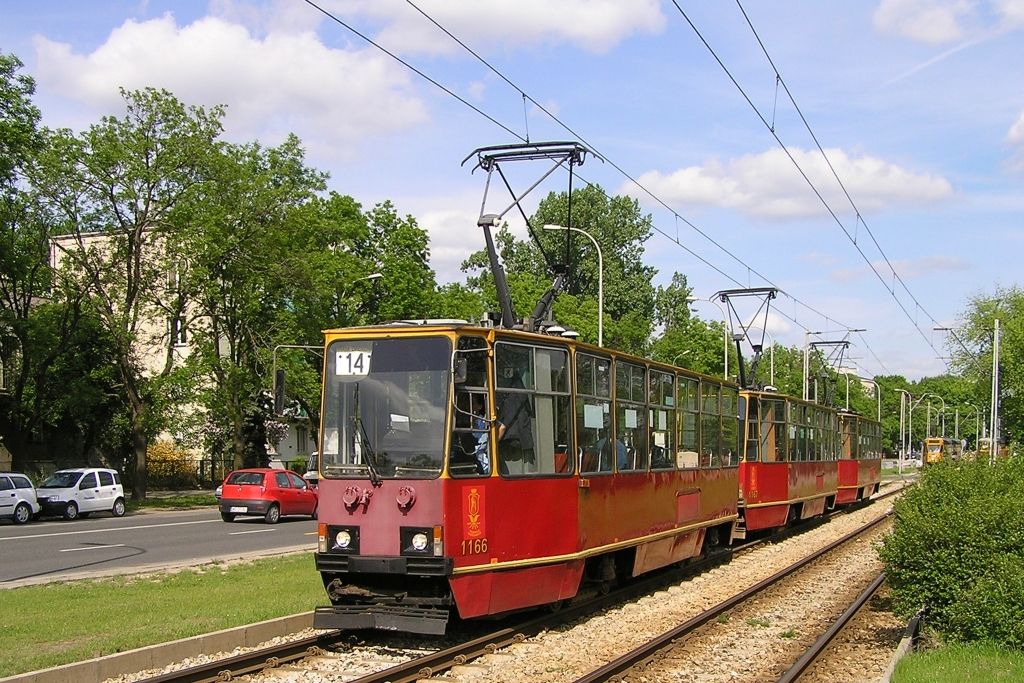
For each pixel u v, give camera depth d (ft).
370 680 29.01
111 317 127.03
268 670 30.96
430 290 167.84
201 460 173.17
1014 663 30.58
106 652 31.35
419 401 35.96
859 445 124.88
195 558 63.77
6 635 34.55
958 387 205.36
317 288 132.16
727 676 31.96
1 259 117.08
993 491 36.99
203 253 124.26
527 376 39.34
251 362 137.59
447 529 34.63
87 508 105.40
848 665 33.65
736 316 100.99
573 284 265.95
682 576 58.18
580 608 43.86
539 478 39.19
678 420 56.34
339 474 36.37
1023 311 195.52
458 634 38.09
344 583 37.06
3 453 148.36
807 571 59.67
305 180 137.80
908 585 36.14
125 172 122.01
